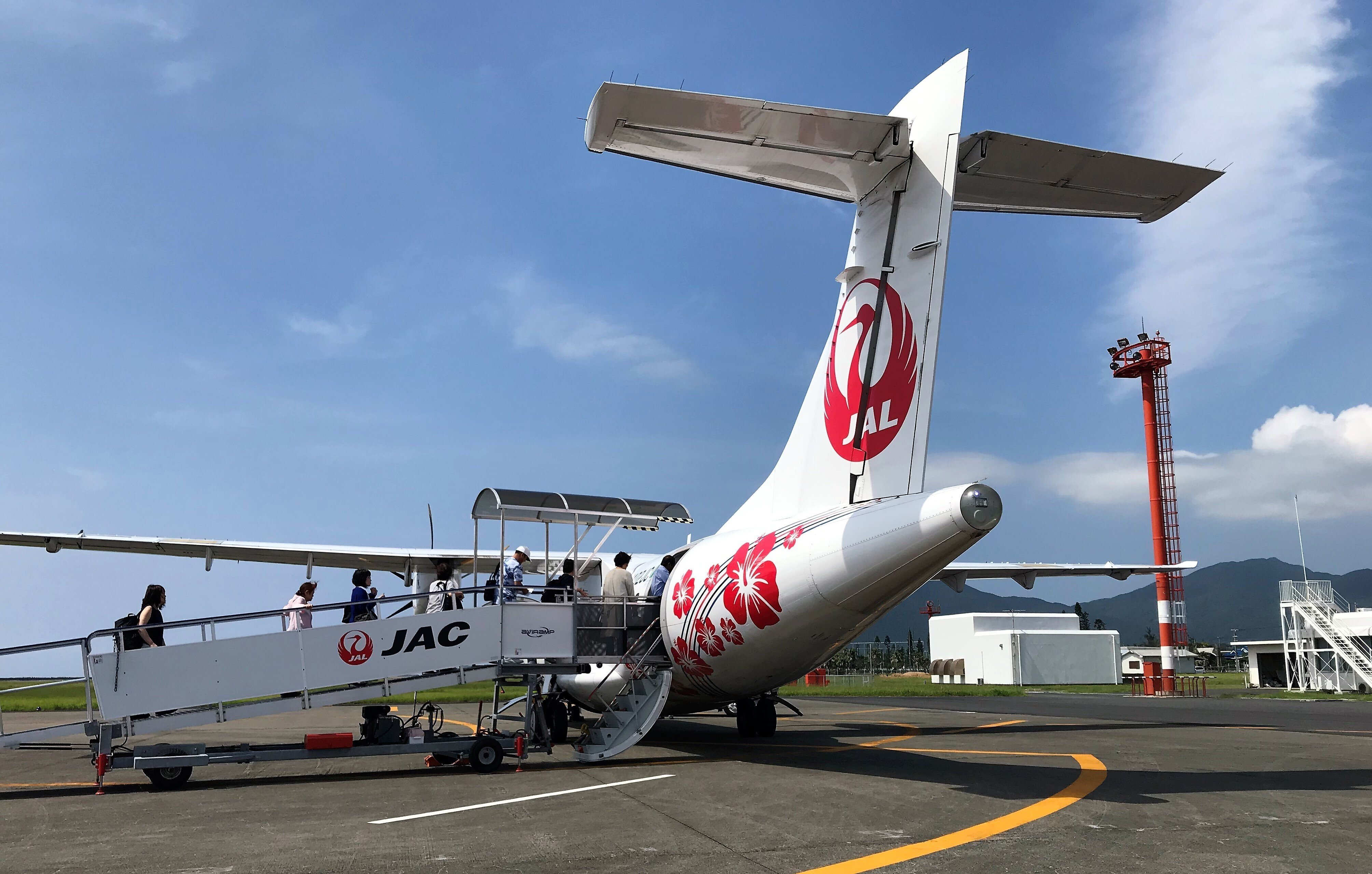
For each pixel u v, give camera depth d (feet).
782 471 40.14
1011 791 29.68
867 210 35.47
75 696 132.26
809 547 32.42
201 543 67.92
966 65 31.24
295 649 35.68
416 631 37.37
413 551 69.31
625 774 34.83
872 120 31.48
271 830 23.70
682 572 40.37
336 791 31.24
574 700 51.55
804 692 136.98
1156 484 138.82
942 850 20.56
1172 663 131.03
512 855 20.30
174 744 38.68
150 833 23.56
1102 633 182.39
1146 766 36.94
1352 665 131.23
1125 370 142.72
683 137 31.22
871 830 23.12
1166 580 134.72
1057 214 36.76
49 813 27.61
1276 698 118.93
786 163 33.58
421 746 35.73
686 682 41.63
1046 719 68.59
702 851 20.65
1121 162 32.48
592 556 51.52
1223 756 40.81
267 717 85.92
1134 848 20.71
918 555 28.22
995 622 194.80
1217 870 18.54
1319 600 141.08
